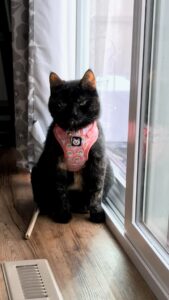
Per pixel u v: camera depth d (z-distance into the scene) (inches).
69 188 32.6
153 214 27.0
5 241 29.4
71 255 27.6
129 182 27.0
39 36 37.4
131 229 27.3
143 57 24.2
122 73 31.0
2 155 46.6
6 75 46.6
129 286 24.5
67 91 29.1
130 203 27.1
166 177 26.0
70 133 29.8
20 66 39.1
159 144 26.1
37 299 23.4
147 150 26.2
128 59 29.9
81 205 33.1
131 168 26.5
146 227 26.9
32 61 37.9
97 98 29.7
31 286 24.5
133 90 25.2
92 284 24.7
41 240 29.5
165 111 25.5
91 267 26.3
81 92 29.1
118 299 23.4
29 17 36.7
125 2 29.3
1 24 44.4
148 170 26.6
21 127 41.0
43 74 38.5
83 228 31.2
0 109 51.1
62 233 30.5
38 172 32.6
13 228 31.2
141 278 25.2
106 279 25.2
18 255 27.6
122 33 30.2
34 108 39.6
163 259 23.4
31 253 27.8
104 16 32.8
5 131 50.1
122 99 31.6
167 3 23.7
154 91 25.0
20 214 33.5
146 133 25.8
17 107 40.4
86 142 29.9
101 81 34.3
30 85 38.6
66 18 37.6
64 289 24.3
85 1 37.8
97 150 30.4
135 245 26.8
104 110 34.3
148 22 23.7
